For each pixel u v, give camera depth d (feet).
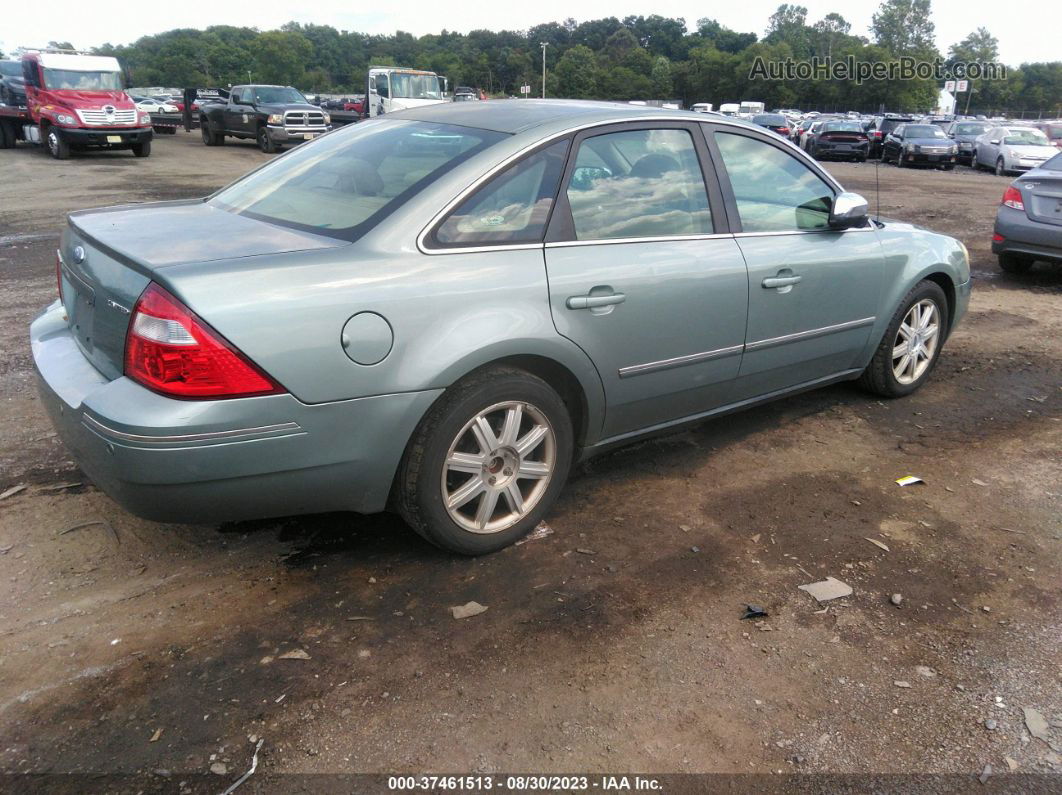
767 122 109.91
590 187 10.84
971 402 16.65
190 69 463.42
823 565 10.54
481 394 9.65
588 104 11.96
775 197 13.21
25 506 11.43
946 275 16.49
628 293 10.83
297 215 10.18
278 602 9.49
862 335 14.98
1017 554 10.93
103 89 66.80
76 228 10.05
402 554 10.55
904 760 7.48
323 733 7.58
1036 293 26.89
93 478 8.80
